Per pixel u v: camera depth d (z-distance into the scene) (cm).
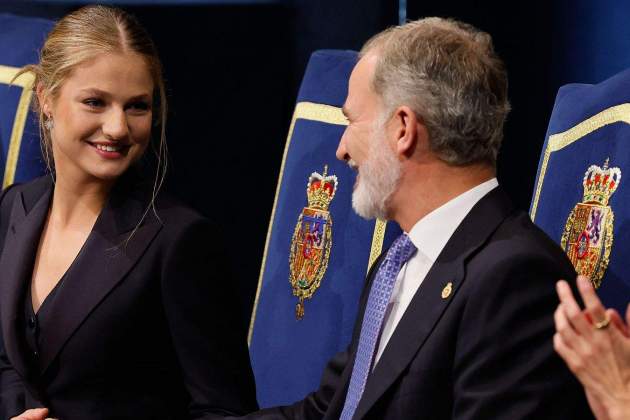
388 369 542
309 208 823
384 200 569
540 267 514
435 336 533
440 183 559
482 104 550
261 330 843
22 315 678
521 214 555
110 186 686
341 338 789
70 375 661
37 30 1001
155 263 662
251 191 1182
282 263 838
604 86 666
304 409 661
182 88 1176
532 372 505
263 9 1147
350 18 1102
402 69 553
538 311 511
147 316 665
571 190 661
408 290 575
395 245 589
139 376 671
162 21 1171
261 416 661
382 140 561
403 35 563
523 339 508
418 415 532
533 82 939
